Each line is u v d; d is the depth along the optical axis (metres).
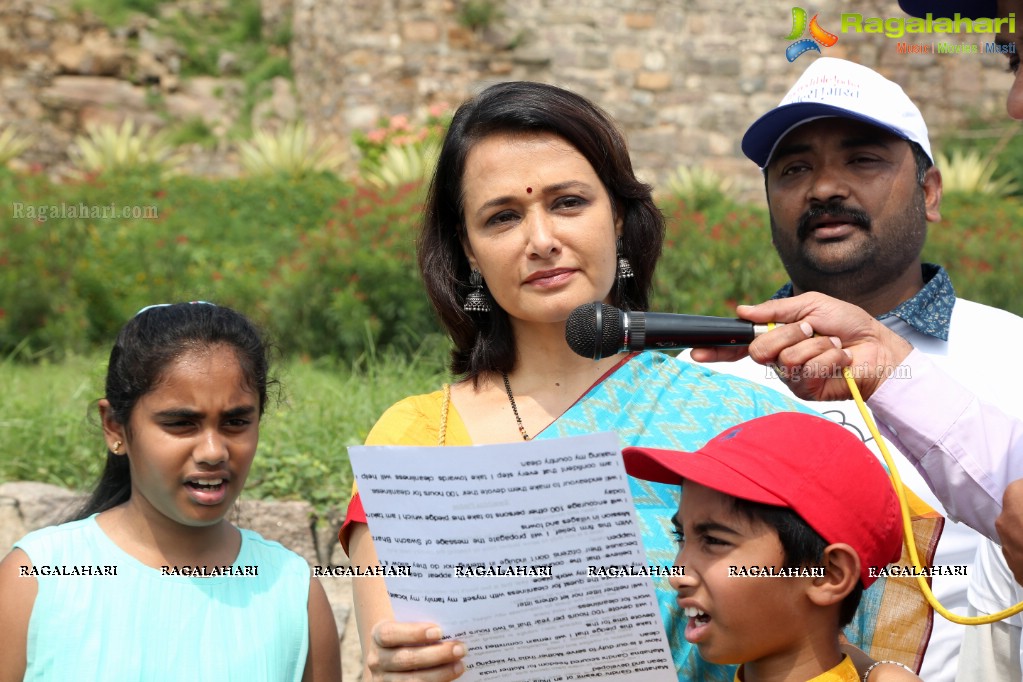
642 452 2.06
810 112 2.96
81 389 5.70
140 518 2.55
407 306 8.11
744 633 1.98
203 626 2.49
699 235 8.85
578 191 2.29
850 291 3.04
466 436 2.38
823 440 1.99
